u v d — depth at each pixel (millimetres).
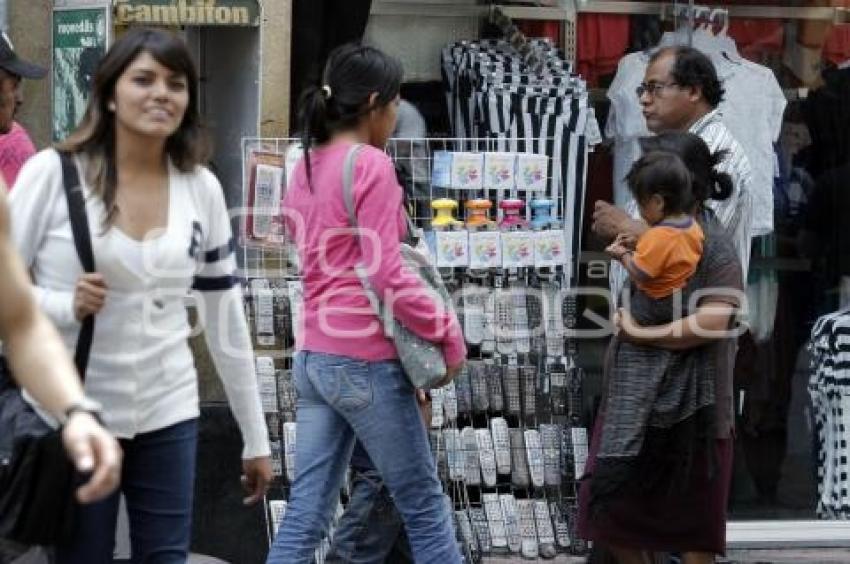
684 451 6211
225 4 6832
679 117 6711
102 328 4559
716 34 8273
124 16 6684
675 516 6297
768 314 8305
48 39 7109
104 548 4602
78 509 4543
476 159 7188
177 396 4691
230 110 7242
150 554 4695
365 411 5707
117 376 4578
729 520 8109
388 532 6457
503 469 7293
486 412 7395
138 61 4566
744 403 8227
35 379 3334
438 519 5848
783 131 8305
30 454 4426
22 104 7105
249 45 7043
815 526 8031
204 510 7098
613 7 8195
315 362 5754
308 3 7473
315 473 5879
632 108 8094
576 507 7320
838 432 7961
